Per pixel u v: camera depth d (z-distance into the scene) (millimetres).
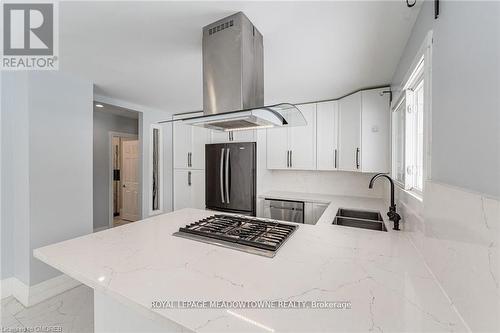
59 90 2189
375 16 1306
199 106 3564
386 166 2434
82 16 1330
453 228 789
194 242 1313
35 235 2037
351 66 1991
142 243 1294
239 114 1281
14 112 2105
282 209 3158
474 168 696
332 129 3016
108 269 987
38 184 2053
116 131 4492
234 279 906
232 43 1328
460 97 787
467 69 740
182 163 3998
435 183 954
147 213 3656
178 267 1007
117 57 1868
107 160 4340
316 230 1548
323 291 825
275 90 2664
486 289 599
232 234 1373
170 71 2160
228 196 3350
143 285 865
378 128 2475
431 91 1054
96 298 1265
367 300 775
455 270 761
